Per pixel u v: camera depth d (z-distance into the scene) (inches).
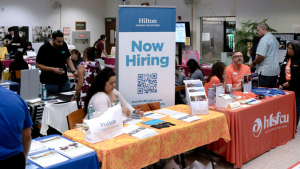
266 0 313.0
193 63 211.6
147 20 137.4
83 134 101.8
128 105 128.2
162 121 118.4
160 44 141.7
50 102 152.4
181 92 191.9
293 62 184.7
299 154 157.4
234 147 133.9
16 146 63.9
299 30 288.4
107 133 96.9
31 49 402.0
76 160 79.8
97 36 564.1
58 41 168.4
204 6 379.6
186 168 128.2
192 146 115.6
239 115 133.0
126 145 92.2
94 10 554.6
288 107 173.3
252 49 260.5
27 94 156.7
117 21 136.6
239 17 340.2
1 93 62.1
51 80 176.6
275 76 200.8
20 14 475.8
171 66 145.6
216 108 138.0
